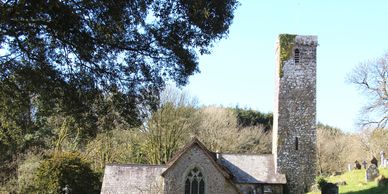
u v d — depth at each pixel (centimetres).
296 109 4656
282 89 4688
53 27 1220
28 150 3916
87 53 1323
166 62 1403
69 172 3769
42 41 1317
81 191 3800
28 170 3662
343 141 6925
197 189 3638
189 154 3675
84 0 1165
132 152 5159
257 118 7169
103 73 1387
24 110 1520
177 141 5147
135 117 1479
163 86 1436
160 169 4091
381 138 6062
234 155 4697
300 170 4559
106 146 4909
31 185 3644
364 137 6531
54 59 1349
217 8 1309
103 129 1519
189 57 1373
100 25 1242
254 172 4525
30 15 1165
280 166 4566
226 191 3638
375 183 3778
